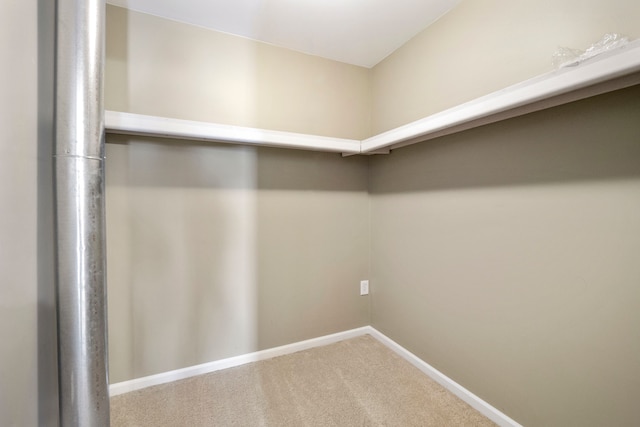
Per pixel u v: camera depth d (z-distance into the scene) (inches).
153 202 65.9
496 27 54.5
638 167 38.0
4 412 24.3
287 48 79.0
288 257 81.6
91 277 29.5
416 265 75.0
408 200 77.1
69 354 28.3
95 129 29.9
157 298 67.1
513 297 52.9
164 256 67.4
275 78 77.5
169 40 66.1
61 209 28.0
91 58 29.4
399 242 80.7
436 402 61.8
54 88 27.9
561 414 46.4
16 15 25.3
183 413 58.4
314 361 78.0
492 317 56.6
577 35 43.4
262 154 77.2
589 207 42.6
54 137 27.9
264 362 77.3
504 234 54.1
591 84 35.4
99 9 30.0
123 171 63.0
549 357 47.9
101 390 30.4
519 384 52.2
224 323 74.3
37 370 27.8
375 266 91.0
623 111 39.1
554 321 47.1
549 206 47.3
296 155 81.5
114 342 63.5
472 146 59.9
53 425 29.4
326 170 86.0
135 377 65.6
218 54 71.0
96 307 30.0
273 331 80.3
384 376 71.2
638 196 38.1
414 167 74.9
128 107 62.5
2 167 24.0
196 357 71.4
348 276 90.7
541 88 39.2
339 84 86.4
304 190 83.0
